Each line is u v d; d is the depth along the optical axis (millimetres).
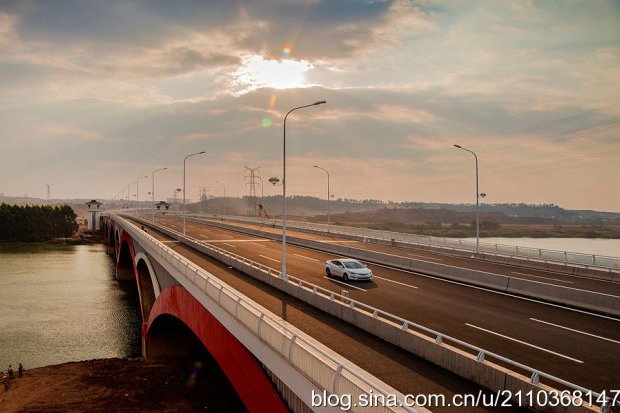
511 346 18391
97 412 30922
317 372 13852
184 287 32469
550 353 17500
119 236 89625
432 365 16094
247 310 19750
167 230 74125
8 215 162125
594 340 19188
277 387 17391
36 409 31391
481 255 46469
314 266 41531
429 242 56969
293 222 90125
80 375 37188
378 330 19391
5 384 35219
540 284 27953
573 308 25391
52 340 47938
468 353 16188
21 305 62281
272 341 17109
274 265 41656
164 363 40281
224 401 32562
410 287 31812
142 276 58250
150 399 32875
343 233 72000
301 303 26062
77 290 72938
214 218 137500
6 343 46719
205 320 27094
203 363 40031
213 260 43656
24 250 133250
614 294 28703
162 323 41750
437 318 23047
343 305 22266
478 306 25859
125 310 60562
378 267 41812
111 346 46375
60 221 174500
